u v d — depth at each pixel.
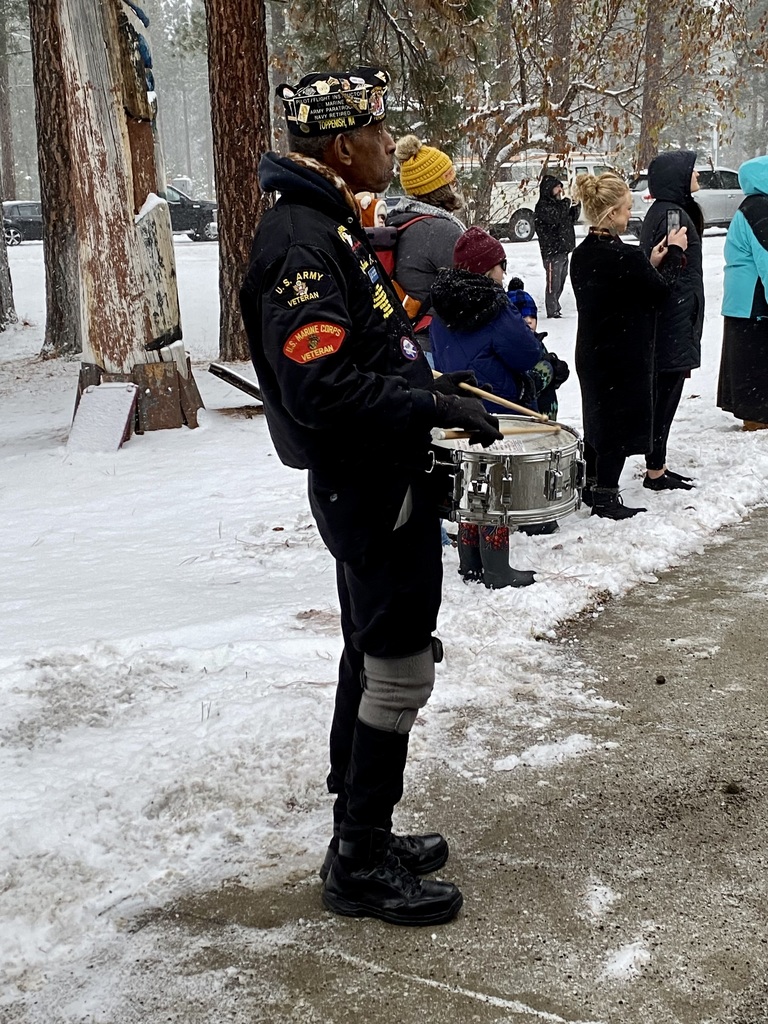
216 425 9.20
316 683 3.87
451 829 3.00
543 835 2.96
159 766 3.30
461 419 2.33
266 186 2.37
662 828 2.98
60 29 8.46
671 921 2.57
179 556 5.68
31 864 2.80
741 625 4.43
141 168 8.88
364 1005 2.33
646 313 5.60
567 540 5.44
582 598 4.69
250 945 2.54
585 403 5.80
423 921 2.58
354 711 2.69
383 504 2.37
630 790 3.18
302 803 3.14
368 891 2.61
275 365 2.22
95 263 8.89
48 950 2.54
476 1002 2.33
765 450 7.05
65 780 3.22
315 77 2.39
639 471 6.87
